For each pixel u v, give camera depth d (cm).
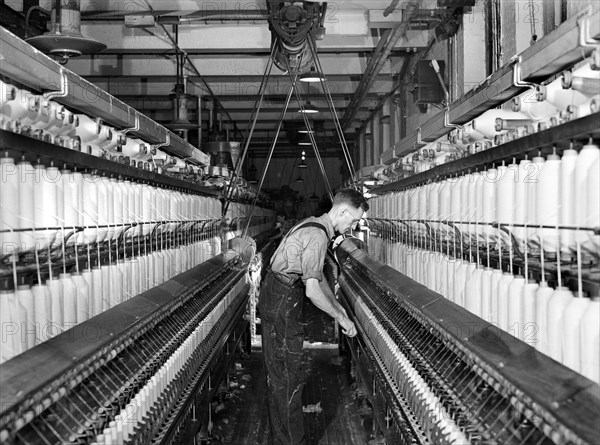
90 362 237
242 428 565
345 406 615
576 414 168
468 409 249
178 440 387
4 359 225
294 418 475
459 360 303
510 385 203
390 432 394
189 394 389
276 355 474
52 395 214
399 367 360
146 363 321
